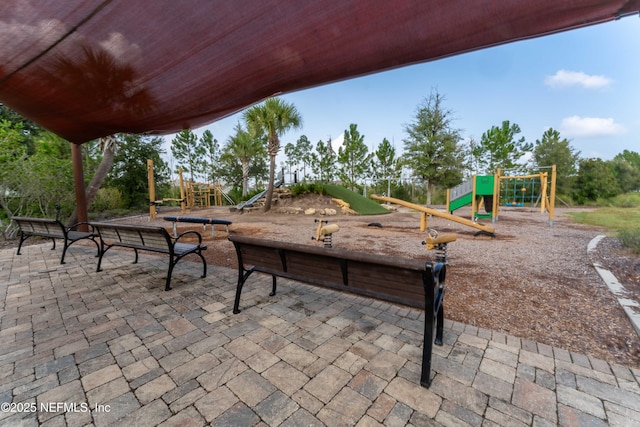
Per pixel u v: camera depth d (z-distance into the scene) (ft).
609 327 7.20
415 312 8.29
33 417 4.45
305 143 116.88
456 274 11.71
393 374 5.42
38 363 5.91
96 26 4.52
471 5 3.15
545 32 3.45
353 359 5.93
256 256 8.02
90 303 9.11
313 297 9.51
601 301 8.78
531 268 12.41
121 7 4.12
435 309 5.79
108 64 5.43
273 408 4.58
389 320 7.76
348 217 37.37
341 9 3.59
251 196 56.39
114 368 5.73
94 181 27.25
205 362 5.89
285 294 9.82
